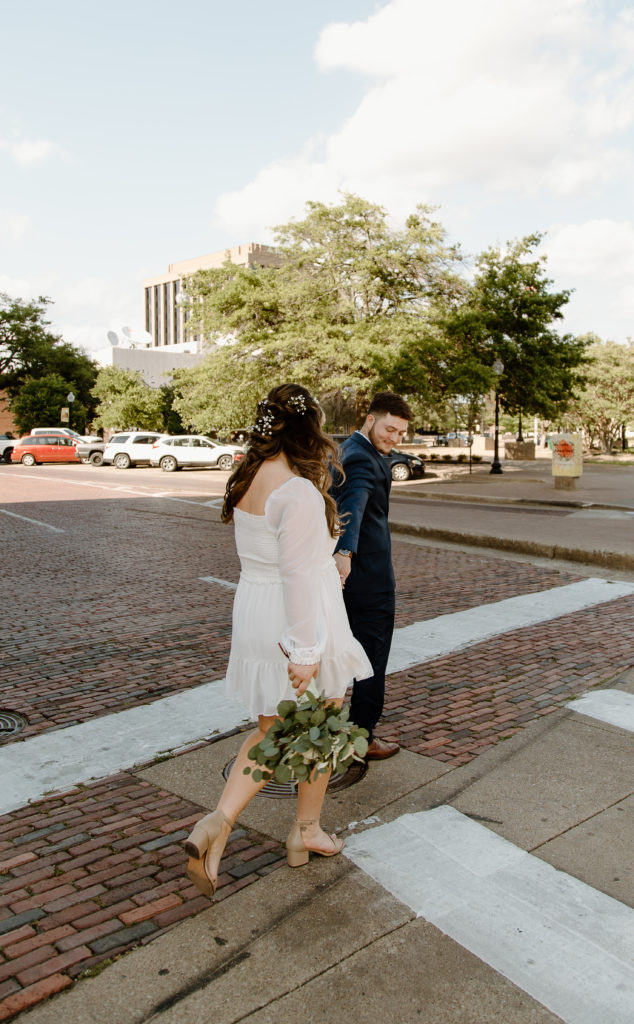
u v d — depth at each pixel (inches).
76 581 349.4
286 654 97.8
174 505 693.9
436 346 1003.9
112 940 98.3
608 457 1913.1
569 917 102.0
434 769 149.1
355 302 1154.0
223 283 1197.1
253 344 1121.4
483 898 106.2
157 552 431.5
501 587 328.8
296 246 1151.0
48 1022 84.9
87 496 791.1
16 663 224.8
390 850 119.0
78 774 149.6
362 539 141.6
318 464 101.8
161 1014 85.9
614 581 341.7
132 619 277.0
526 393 1195.3
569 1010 85.7
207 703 188.2
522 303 1155.9
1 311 2475.4
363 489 135.5
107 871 114.8
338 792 139.6
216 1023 84.4
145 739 166.4
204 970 92.7
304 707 96.2
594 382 2009.1
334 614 107.2
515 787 140.5
